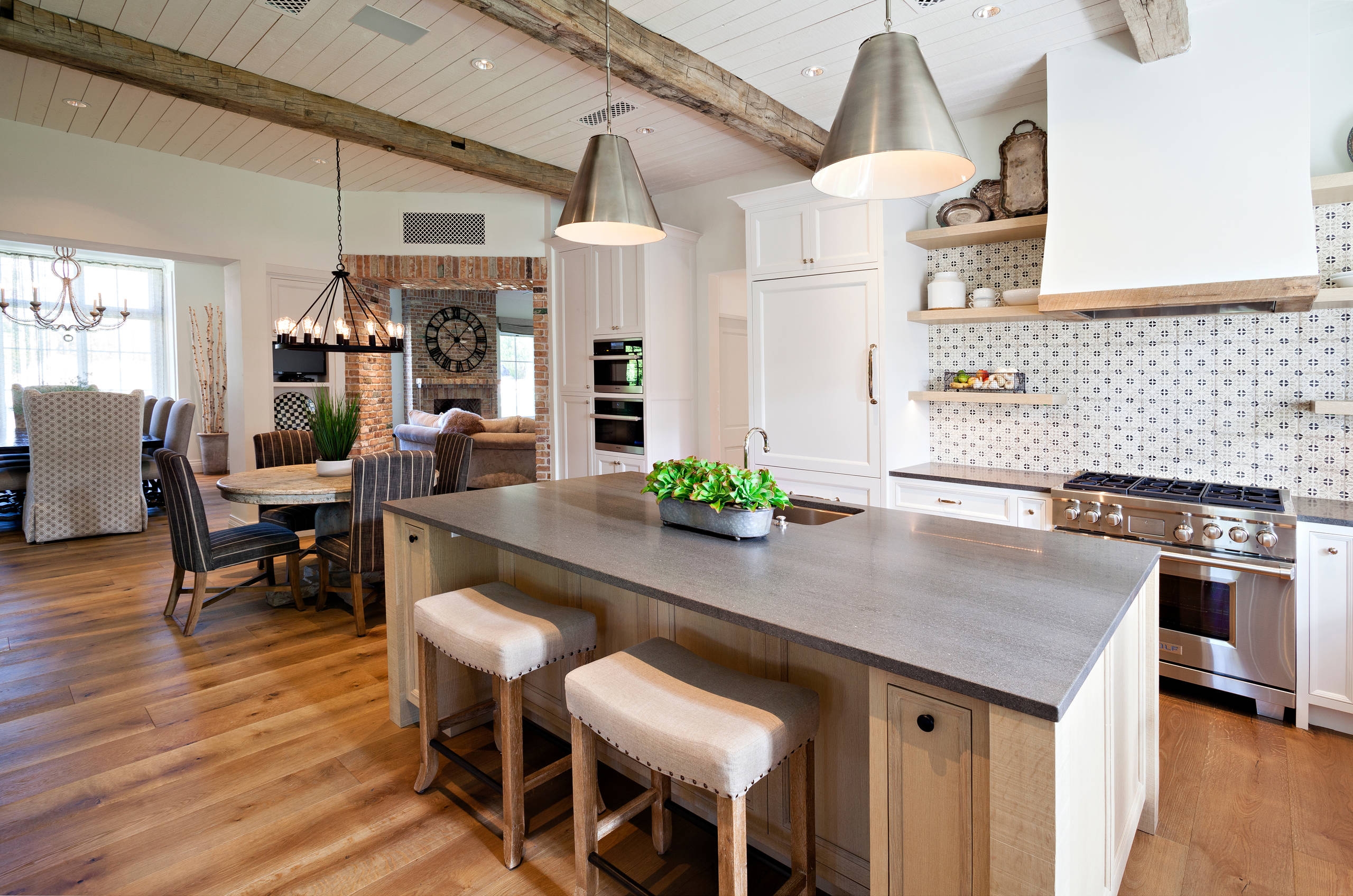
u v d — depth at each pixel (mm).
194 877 1800
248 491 3576
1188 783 2240
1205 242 2721
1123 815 1686
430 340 11078
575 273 5629
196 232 5453
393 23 3102
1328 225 2852
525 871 1848
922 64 1563
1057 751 1012
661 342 5117
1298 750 2428
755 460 4227
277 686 2947
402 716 2602
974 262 3873
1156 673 1951
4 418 8500
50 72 3859
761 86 3523
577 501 2654
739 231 5074
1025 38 2994
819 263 3848
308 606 4000
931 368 4105
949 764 1168
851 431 3795
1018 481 3354
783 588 1521
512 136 4441
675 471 2156
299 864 1856
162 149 5164
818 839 1747
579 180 2193
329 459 4156
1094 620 1310
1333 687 2494
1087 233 2982
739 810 1316
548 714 2576
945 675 1070
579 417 5695
